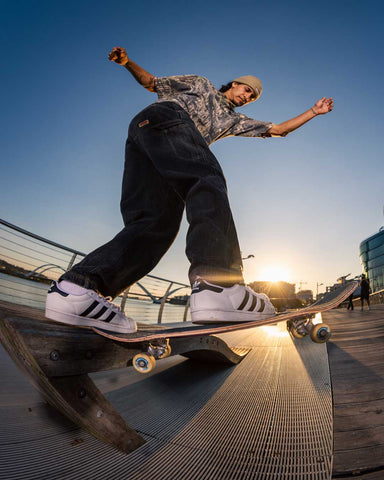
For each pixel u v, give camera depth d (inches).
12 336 34.2
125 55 61.1
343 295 44.5
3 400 55.7
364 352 105.4
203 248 47.6
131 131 59.3
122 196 62.8
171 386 76.3
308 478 35.4
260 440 46.0
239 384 76.5
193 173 51.2
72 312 43.3
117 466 38.4
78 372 38.9
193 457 41.2
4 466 35.4
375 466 35.7
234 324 45.6
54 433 45.4
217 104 66.8
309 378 78.3
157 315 296.2
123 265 52.4
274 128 75.4
